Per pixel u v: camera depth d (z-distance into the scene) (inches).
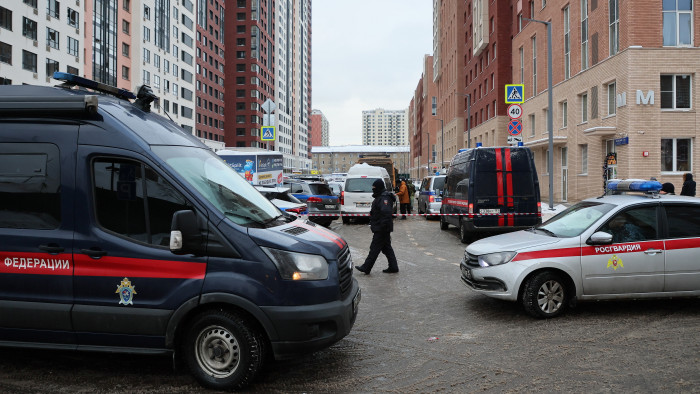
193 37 3299.7
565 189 1213.7
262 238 157.3
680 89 844.0
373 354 191.9
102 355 190.5
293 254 157.9
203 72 3486.7
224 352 158.4
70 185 161.6
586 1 1039.6
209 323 157.1
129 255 157.8
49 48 1787.6
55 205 162.2
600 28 956.0
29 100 164.6
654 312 245.9
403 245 516.1
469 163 501.7
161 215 159.8
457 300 276.7
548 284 238.5
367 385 162.4
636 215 243.9
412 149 6240.2
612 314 243.4
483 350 195.0
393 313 251.1
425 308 260.4
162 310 155.8
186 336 160.2
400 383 163.8
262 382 165.6
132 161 161.3
